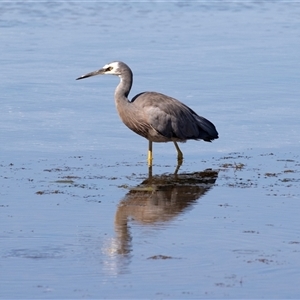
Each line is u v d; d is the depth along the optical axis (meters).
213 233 12.42
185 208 13.75
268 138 19.22
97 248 11.72
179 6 42.47
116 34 33.88
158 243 11.97
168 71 26.44
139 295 10.19
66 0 43.22
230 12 41.09
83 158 17.38
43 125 20.02
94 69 26.59
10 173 15.96
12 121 20.31
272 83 24.98
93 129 19.83
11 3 41.88
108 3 42.75
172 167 16.78
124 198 14.34
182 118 17.11
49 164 16.78
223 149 18.36
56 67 26.88
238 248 11.77
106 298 10.10
